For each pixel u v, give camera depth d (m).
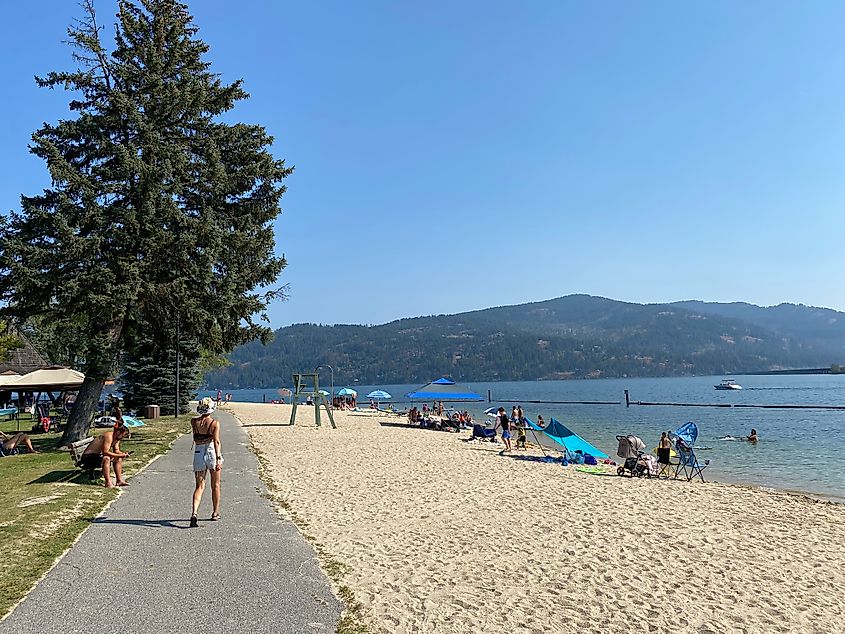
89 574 6.82
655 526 11.29
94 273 16.28
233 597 6.28
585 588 7.62
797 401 73.31
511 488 14.58
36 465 14.31
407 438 26.50
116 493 11.14
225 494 11.63
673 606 7.23
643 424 43.25
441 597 6.86
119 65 18.41
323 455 19.34
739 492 15.59
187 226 17.95
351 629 5.66
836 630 6.84
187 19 20.92
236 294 20.08
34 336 43.75
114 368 18.50
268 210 21.39
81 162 18.12
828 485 18.67
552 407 68.81
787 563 9.39
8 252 16.25
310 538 8.94
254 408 53.84
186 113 19.34
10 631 5.34
